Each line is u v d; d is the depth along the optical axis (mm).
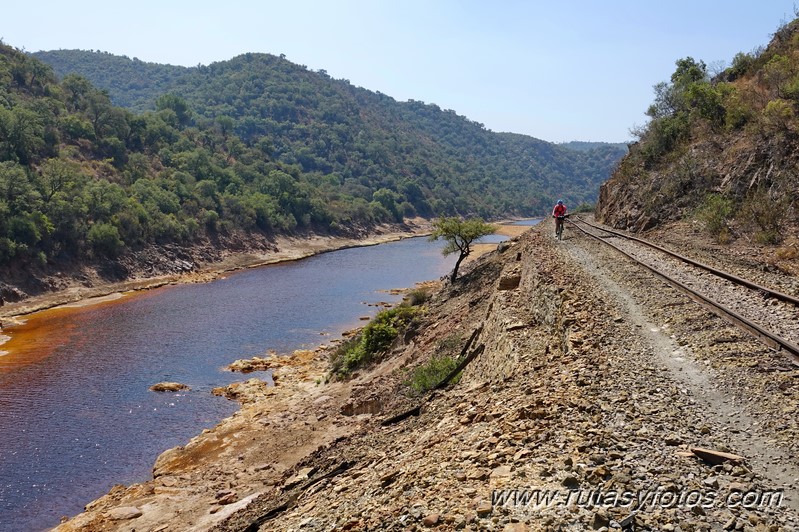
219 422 28469
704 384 8711
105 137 113250
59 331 47688
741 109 29688
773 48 35750
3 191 66188
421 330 31828
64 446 26125
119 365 38312
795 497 5574
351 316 52844
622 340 11188
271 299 61156
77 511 20875
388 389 24344
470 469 7121
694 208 28594
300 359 39094
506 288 23734
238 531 11664
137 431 27688
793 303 12453
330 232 128875
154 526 17438
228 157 150500
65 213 71188
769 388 8062
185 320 51531
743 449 6648
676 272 17078
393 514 6633
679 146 35156
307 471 14648
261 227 111375
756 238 21562
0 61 112188
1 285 58344
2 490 22375
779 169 23953
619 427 7332
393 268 85062
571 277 17484
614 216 38812
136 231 80562
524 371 11117
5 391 33250
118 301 61188
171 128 140000
